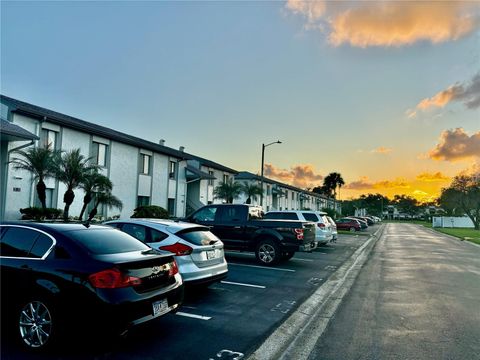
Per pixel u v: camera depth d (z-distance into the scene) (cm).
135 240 570
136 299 454
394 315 669
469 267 1320
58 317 437
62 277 449
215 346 495
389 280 1033
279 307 706
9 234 522
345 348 503
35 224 522
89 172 1856
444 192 6562
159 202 2800
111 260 459
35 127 1766
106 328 429
